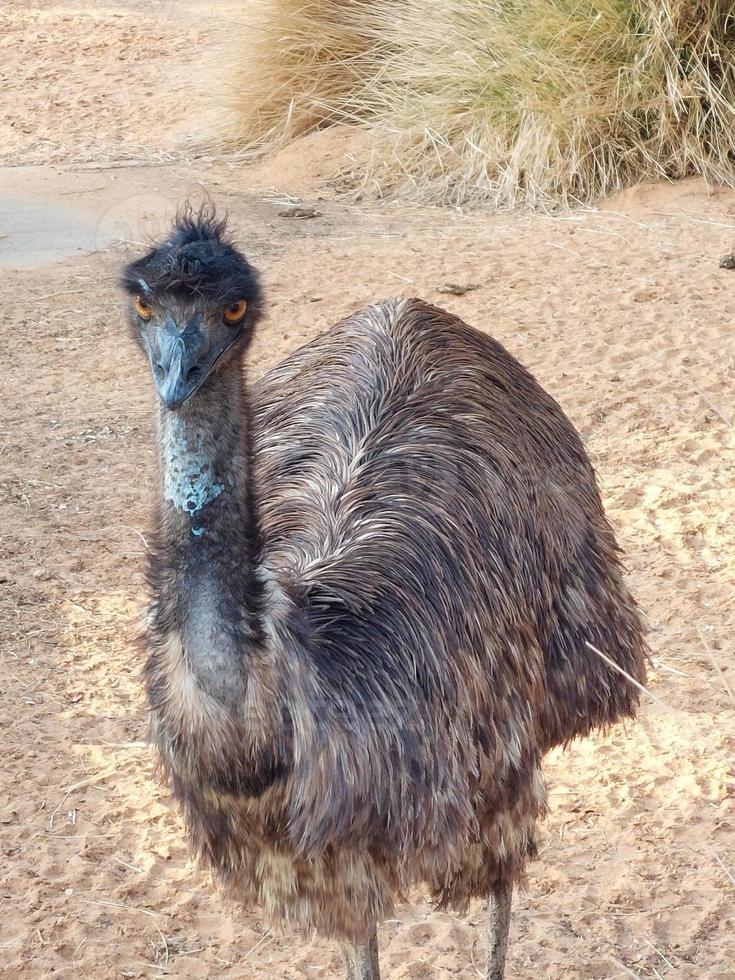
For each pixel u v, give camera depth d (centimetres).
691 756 261
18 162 695
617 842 246
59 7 1034
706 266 488
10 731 272
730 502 336
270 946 233
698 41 575
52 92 831
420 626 196
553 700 217
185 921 237
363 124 660
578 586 222
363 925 195
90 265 523
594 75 595
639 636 233
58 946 232
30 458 379
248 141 689
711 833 245
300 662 184
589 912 235
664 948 229
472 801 200
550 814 251
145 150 704
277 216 577
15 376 432
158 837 251
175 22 971
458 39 636
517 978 226
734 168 574
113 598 313
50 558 329
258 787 186
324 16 689
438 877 198
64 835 251
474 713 199
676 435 370
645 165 577
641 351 420
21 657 291
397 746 190
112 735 272
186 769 189
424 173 602
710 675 277
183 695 183
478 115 614
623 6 595
